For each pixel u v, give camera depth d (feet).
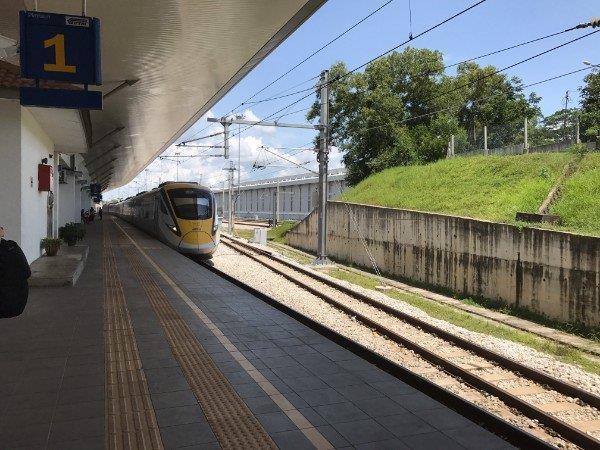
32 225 42.91
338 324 37.96
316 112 124.36
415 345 30.94
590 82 99.14
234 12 36.19
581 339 40.55
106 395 15.74
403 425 14.08
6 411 14.40
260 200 218.59
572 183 60.13
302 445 12.73
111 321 25.67
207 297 33.04
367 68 120.26
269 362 19.62
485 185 71.77
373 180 100.53
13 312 18.71
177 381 17.16
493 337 37.22
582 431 19.71
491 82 132.67
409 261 69.00
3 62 31.89
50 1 32.22
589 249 42.47
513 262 50.80
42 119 43.39
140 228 100.89
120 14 35.17
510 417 21.56
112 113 68.90
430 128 115.14
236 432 13.38
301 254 97.66
